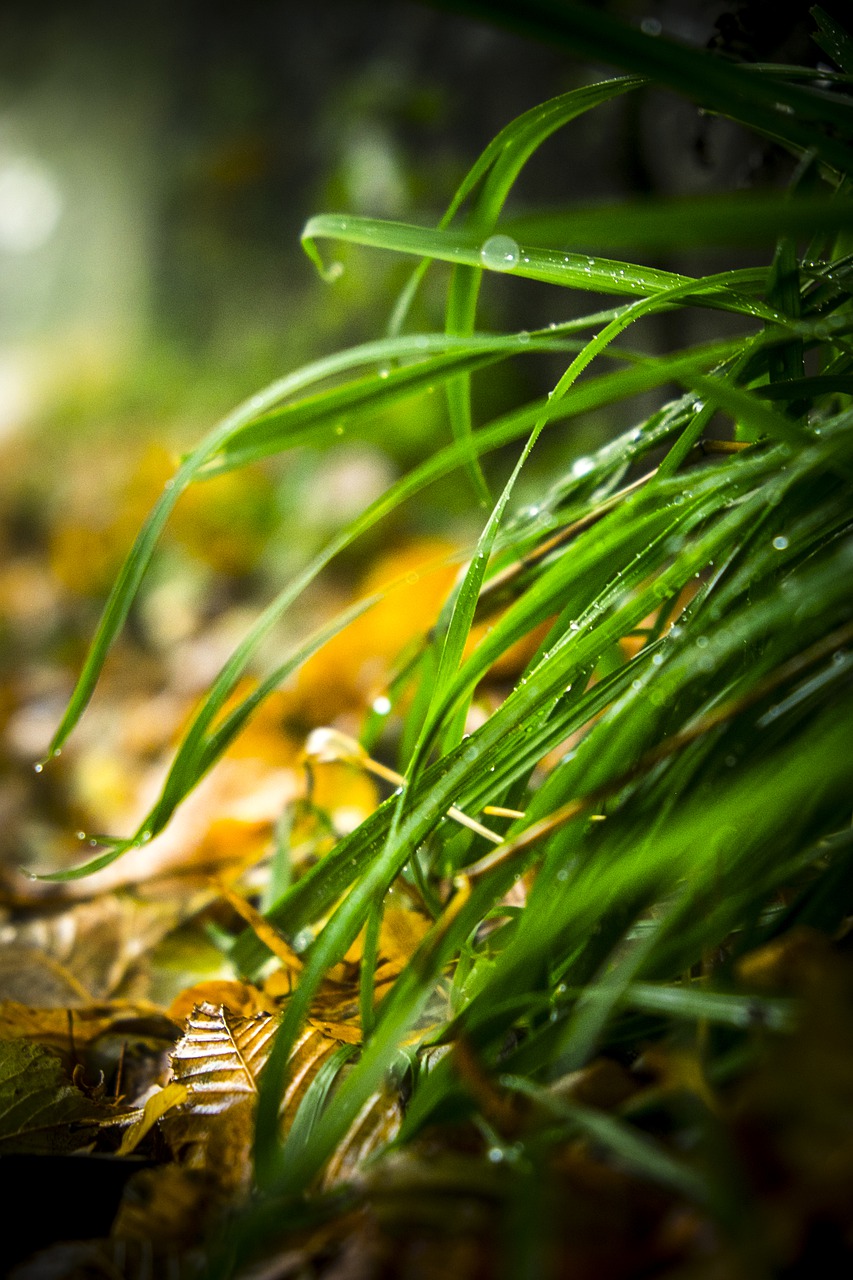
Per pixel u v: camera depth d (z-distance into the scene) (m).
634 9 0.77
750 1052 0.36
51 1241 0.40
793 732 0.39
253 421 0.46
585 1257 0.34
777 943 0.37
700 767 0.39
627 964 0.37
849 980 0.36
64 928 0.58
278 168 2.08
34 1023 0.49
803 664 0.37
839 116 0.38
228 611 1.43
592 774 0.41
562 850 0.41
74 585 1.62
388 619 0.89
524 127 0.43
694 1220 0.34
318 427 0.46
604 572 0.42
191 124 2.30
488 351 0.45
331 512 1.47
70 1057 0.48
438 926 0.39
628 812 0.40
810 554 0.41
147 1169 0.39
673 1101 0.36
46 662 1.45
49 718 1.22
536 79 1.42
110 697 1.28
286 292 2.08
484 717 0.63
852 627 0.37
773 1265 0.33
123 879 0.63
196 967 0.55
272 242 2.13
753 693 0.37
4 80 2.73
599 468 0.46
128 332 2.54
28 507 2.08
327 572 1.43
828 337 0.42
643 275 0.43
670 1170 0.34
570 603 0.44
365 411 0.46
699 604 0.41
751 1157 0.34
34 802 1.02
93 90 2.58
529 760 0.42
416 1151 0.37
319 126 1.90
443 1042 0.39
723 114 0.39
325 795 0.65
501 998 0.39
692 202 0.35
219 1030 0.42
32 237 2.82
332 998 0.46
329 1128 0.36
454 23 1.60
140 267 2.52
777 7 0.53
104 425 2.30
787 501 0.41
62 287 2.81
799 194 0.44
